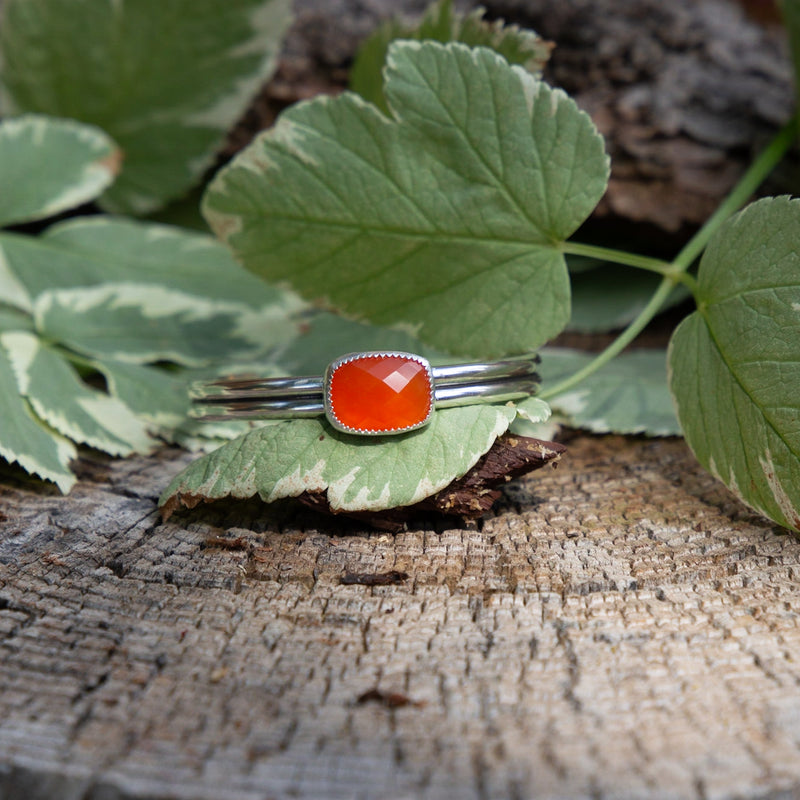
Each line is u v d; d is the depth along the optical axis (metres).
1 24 0.33
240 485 0.25
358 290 0.28
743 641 0.23
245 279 0.34
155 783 0.21
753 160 0.34
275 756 0.21
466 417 0.26
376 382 0.25
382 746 0.22
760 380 0.25
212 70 0.34
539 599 0.24
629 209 0.34
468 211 0.27
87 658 0.23
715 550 0.25
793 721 0.22
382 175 0.27
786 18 0.33
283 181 0.27
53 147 0.33
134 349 0.32
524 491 0.28
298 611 0.24
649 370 0.32
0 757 0.21
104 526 0.26
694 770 0.21
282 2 0.34
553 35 0.35
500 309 0.28
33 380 0.29
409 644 0.23
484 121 0.26
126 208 0.36
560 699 0.22
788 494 0.25
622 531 0.26
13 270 0.33
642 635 0.23
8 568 0.25
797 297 0.25
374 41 0.31
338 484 0.25
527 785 0.21
